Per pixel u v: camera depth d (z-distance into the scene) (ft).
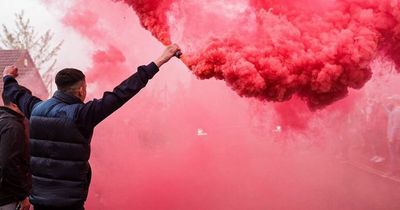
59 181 8.09
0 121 10.75
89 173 8.61
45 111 8.25
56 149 8.06
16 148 10.74
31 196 8.34
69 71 8.59
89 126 8.03
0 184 10.75
